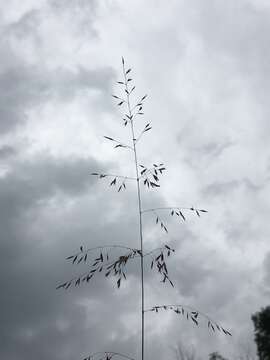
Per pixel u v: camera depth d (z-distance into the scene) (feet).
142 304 12.60
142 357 12.01
